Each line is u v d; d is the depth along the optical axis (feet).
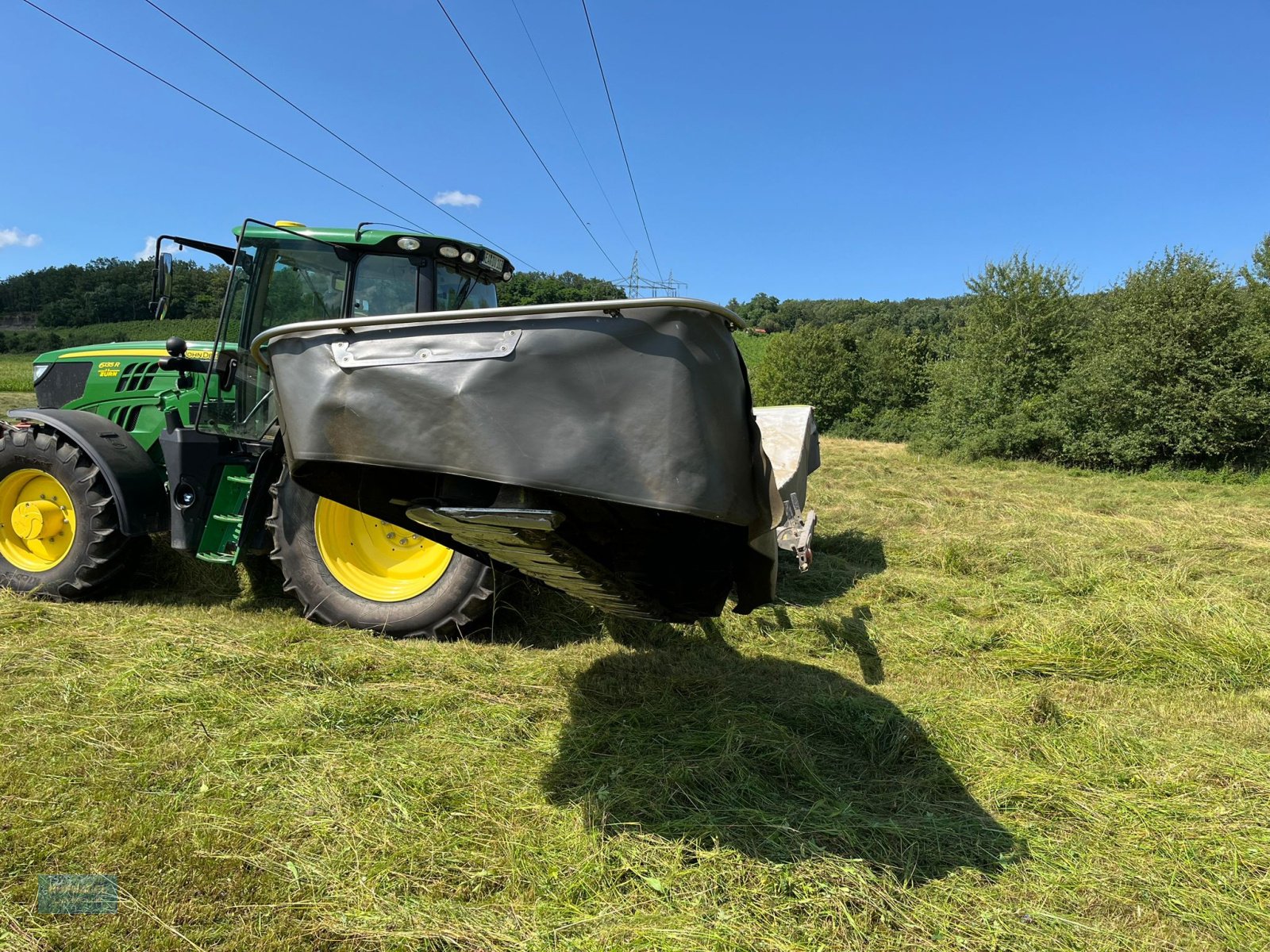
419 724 9.56
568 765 8.64
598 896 6.55
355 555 13.39
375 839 7.13
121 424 16.40
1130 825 7.90
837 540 22.08
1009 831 7.75
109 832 7.06
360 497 8.52
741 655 13.06
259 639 11.86
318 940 5.94
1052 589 17.20
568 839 7.28
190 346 16.33
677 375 6.04
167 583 15.72
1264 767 9.14
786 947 6.01
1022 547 20.57
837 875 6.84
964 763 9.12
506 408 6.15
